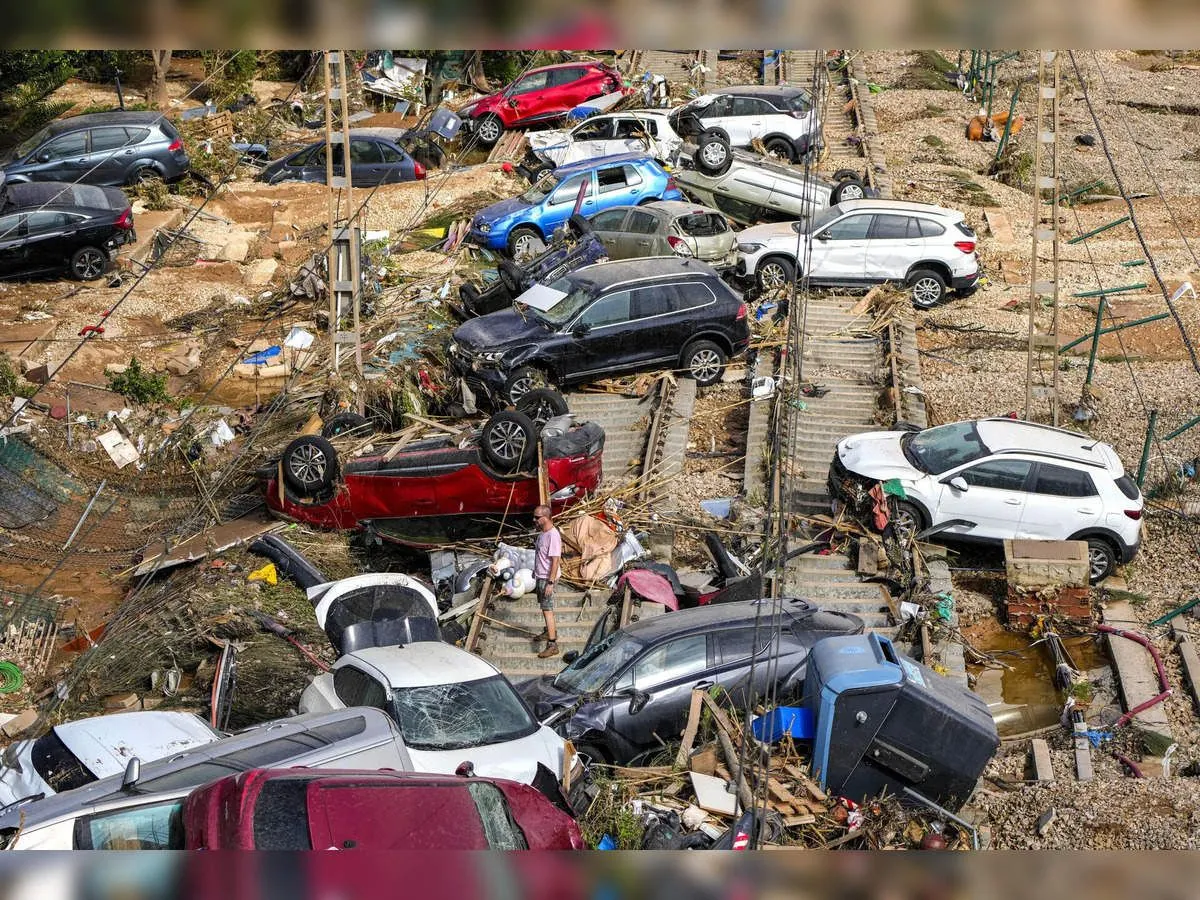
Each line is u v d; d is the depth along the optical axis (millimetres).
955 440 18203
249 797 7336
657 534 17797
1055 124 20812
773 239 26156
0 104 34812
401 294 24719
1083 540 17359
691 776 12125
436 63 39969
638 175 28109
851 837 11281
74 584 16516
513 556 16641
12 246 24203
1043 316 26297
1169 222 31891
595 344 21594
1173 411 22047
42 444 18672
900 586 16562
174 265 26266
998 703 15148
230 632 15078
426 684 11859
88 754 10633
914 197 32906
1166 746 13969
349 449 18688
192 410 20266
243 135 34312
